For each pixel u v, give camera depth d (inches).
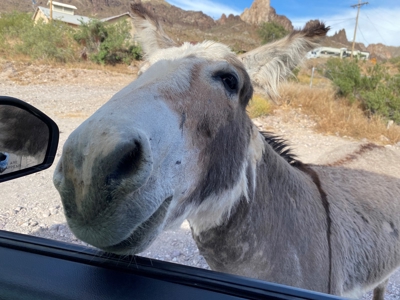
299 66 34.8
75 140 17.6
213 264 31.2
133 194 18.7
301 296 17.3
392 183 47.2
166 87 23.4
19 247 18.9
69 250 18.8
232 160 28.8
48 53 274.5
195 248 54.7
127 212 18.2
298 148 120.0
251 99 34.4
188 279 17.7
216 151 26.8
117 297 16.3
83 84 216.8
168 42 37.2
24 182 78.3
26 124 24.1
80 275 17.2
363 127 145.9
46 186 76.4
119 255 19.3
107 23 322.7
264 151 32.8
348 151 53.9
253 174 30.6
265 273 30.5
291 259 30.9
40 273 17.2
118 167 16.8
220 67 27.1
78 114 141.3
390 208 43.6
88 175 16.7
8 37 330.0
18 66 240.1
